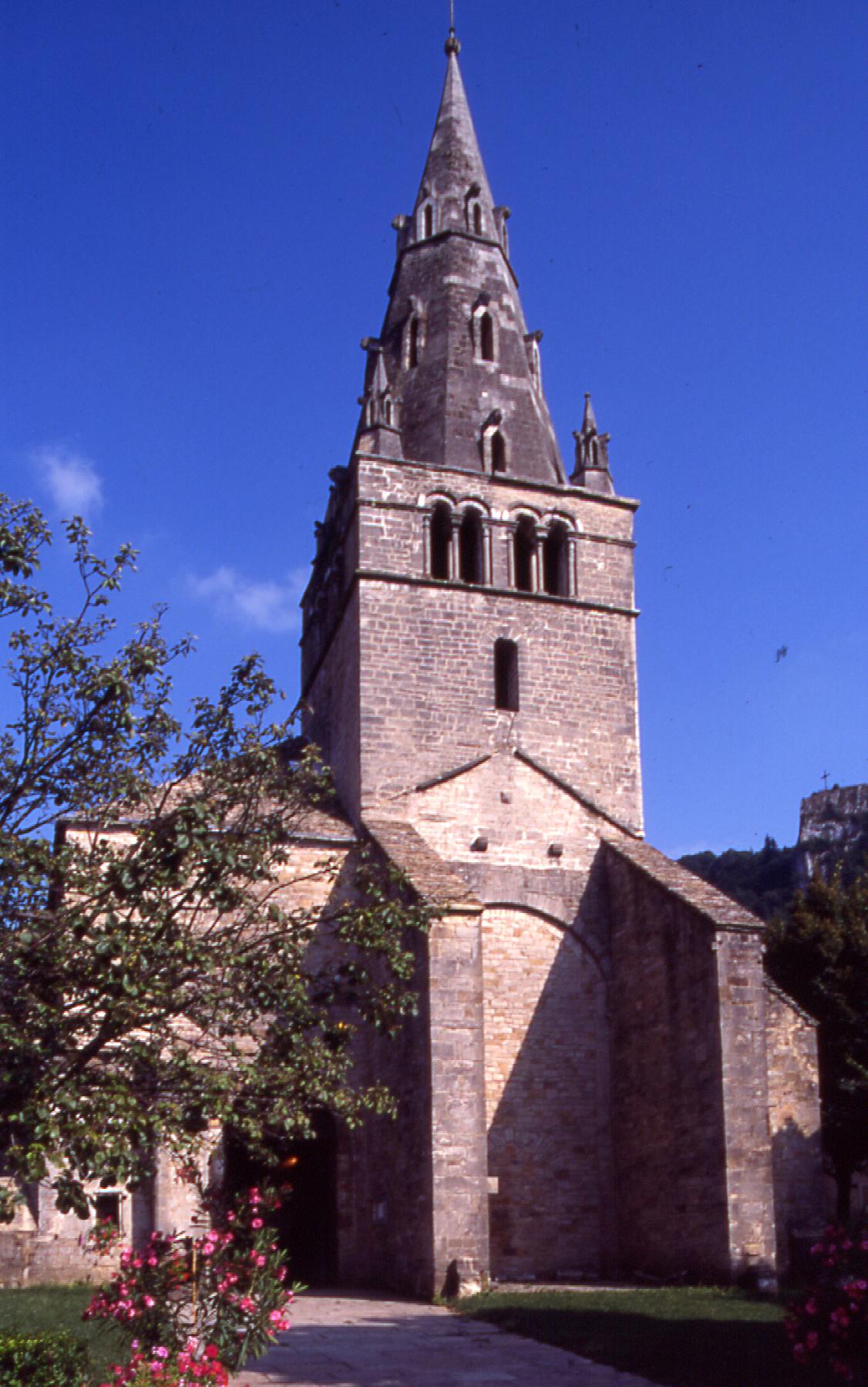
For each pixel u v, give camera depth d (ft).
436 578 130.41
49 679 56.90
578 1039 120.26
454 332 141.90
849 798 429.38
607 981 122.42
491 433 137.18
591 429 142.41
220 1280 55.26
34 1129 48.01
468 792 124.77
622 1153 116.16
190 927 59.36
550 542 137.28
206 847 54.95
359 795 122.01
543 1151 116.16
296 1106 58.03
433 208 150.51
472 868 122.52
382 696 124.77
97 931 51.70
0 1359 49.14
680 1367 61.98
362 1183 112.27
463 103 157.38
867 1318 52.54
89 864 55.11
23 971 51.60
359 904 114.93
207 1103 52.95
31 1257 99.35
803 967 141.49
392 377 143.74
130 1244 101.76
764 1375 58.85
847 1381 54.85
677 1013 108.88
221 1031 58.23
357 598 127.34
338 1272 109.60
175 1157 57.67
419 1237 97.25
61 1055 52.03
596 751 131.03
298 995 59.31
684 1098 106.22
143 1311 53.93
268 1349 70.38
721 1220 98.58
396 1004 62.49
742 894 431.84
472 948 101.09
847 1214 140.46
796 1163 112.57
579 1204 115.55
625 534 138.72
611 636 135.13
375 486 129.90
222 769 59.93
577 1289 98.37
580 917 123.75
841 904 145.59
